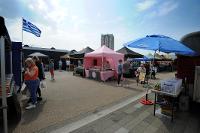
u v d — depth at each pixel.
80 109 5.22
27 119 4.31
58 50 25.02
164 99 4.90
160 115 4.82
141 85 10.02
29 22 10.34
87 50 16.16
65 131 3.71
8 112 4.11
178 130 3.96
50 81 11.06
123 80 11.97
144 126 4.11
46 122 4.15
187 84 5.99
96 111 5.08
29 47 21.73
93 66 14.06
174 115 4.87
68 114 4.75
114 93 7.66
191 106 5.90
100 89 8.52
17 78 6.86
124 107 5.55
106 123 4.21
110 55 12.23
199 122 4.48
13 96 4.14
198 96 5.51
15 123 4.05
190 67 6.00
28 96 5.92
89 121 4.30
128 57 14.70
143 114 4.92
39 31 11.34
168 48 4.49
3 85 2.96
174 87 4.48
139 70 10.49
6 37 3.68
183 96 5.48
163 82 4.71
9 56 5.75
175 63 6.75
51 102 5.91
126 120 4.44
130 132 3.78
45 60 21.02
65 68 23.52
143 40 5.17
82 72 14.02
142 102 6.05
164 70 23.59
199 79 5.47
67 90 8.06
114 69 12.34
